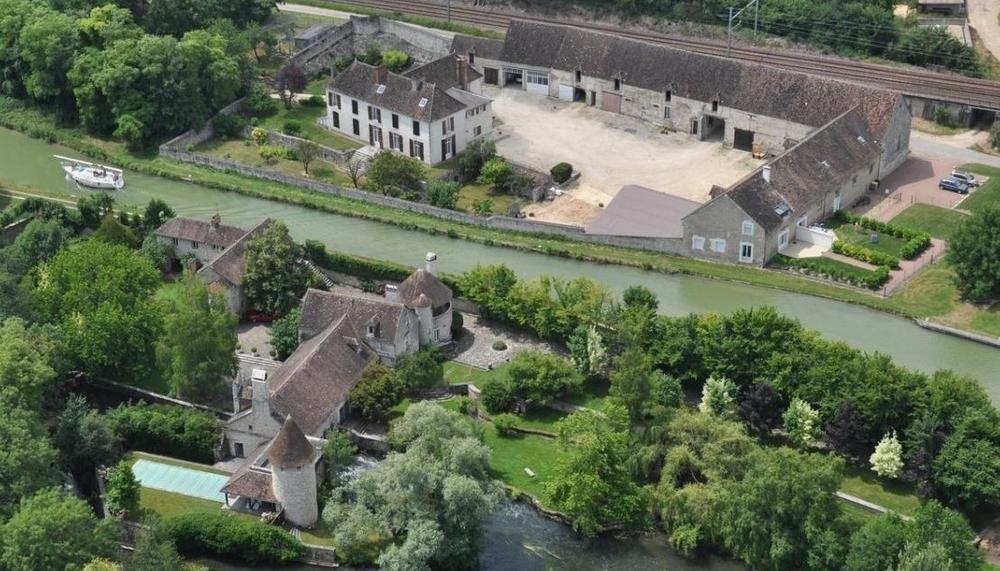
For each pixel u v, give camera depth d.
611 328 145.25
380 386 135.75
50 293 145.88
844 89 191.00
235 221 183.75
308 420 130.25
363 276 163.50
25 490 115.88
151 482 127.62
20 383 127.44
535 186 186.38
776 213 165.50
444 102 196.75
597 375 142.62
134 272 148.12
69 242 168.62
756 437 130.38
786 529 114.75
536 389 138.12
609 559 120.88
